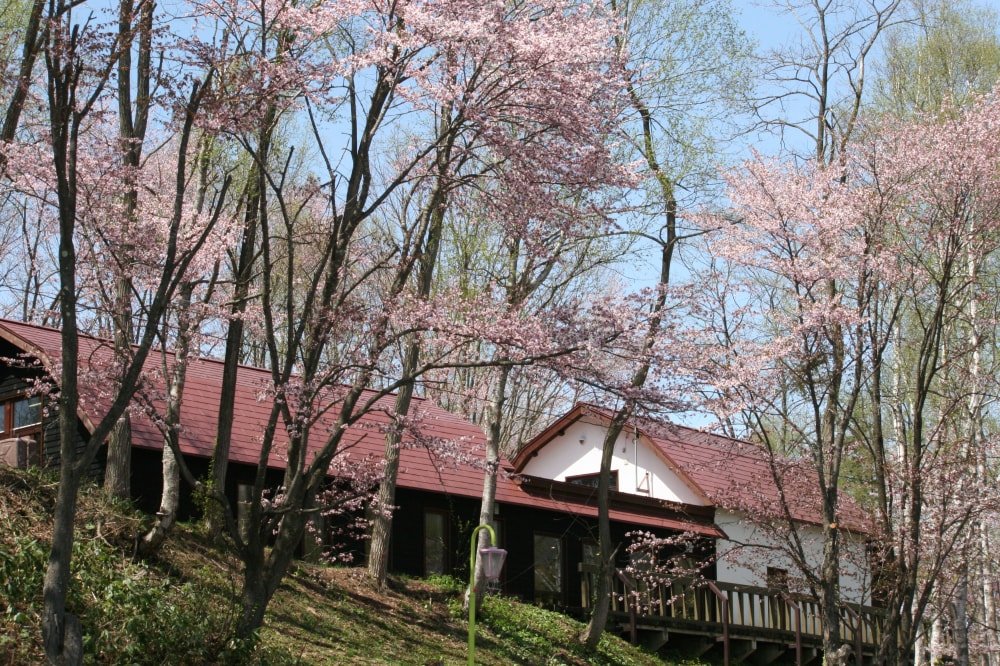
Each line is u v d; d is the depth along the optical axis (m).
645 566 22.72
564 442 27.31
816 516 20.47
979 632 23.64
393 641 15.09
